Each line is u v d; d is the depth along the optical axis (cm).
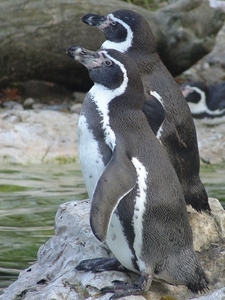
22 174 2533
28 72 3234
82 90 3397
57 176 2531
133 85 1327
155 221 1262
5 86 3319
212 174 2606
